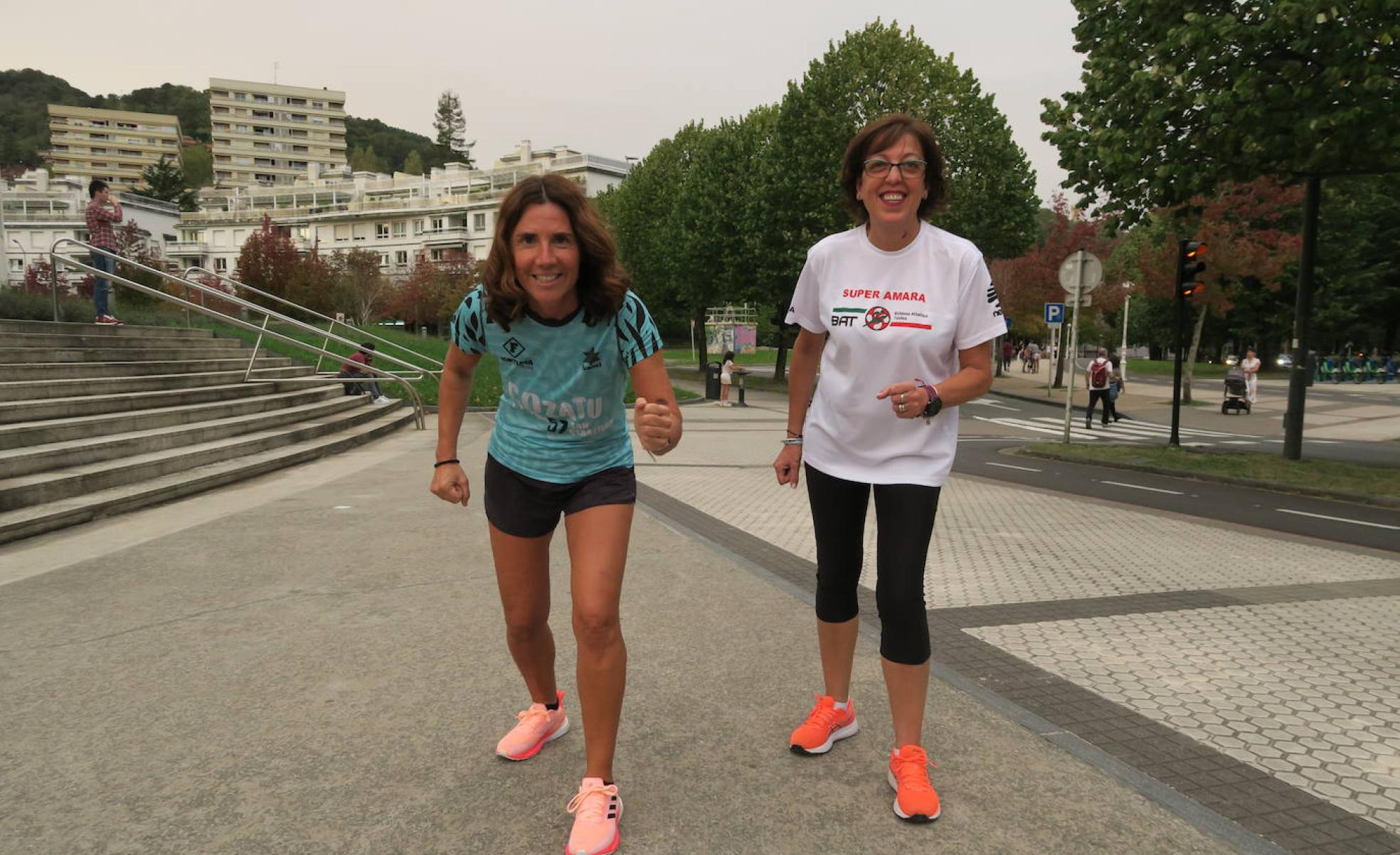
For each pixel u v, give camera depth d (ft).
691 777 8.41
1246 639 13.07
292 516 21.34
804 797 8.02
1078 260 45.47
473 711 9.88
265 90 460.55
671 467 34.86
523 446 7.81
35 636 12.30
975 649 12.44
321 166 473.26
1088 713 10.09
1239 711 10.23
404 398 57.62
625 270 7.46
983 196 82.99
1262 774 8.59
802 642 12.51
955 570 17.71
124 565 16.35
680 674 11.21
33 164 477.77
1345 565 18.71
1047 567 18.10
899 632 7.90
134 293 70.33
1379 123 28.58
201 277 78.64
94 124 489.26
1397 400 88.48
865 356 8.02
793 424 9.18
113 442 23.94
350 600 14.25
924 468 7.96
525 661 8.70
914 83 81.46
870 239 8.28
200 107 575.38
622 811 7.73
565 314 7.34
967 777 8.42
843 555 8.64
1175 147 33.81
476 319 7.70
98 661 11.35
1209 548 20.27
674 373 128.16
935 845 7.20
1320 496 30.68
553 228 6.94
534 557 8.16
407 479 27.84
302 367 48.98
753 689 10.71
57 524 19.30
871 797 8.03
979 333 7.86
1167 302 141.59
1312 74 29.73
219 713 9.73
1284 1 27.27
